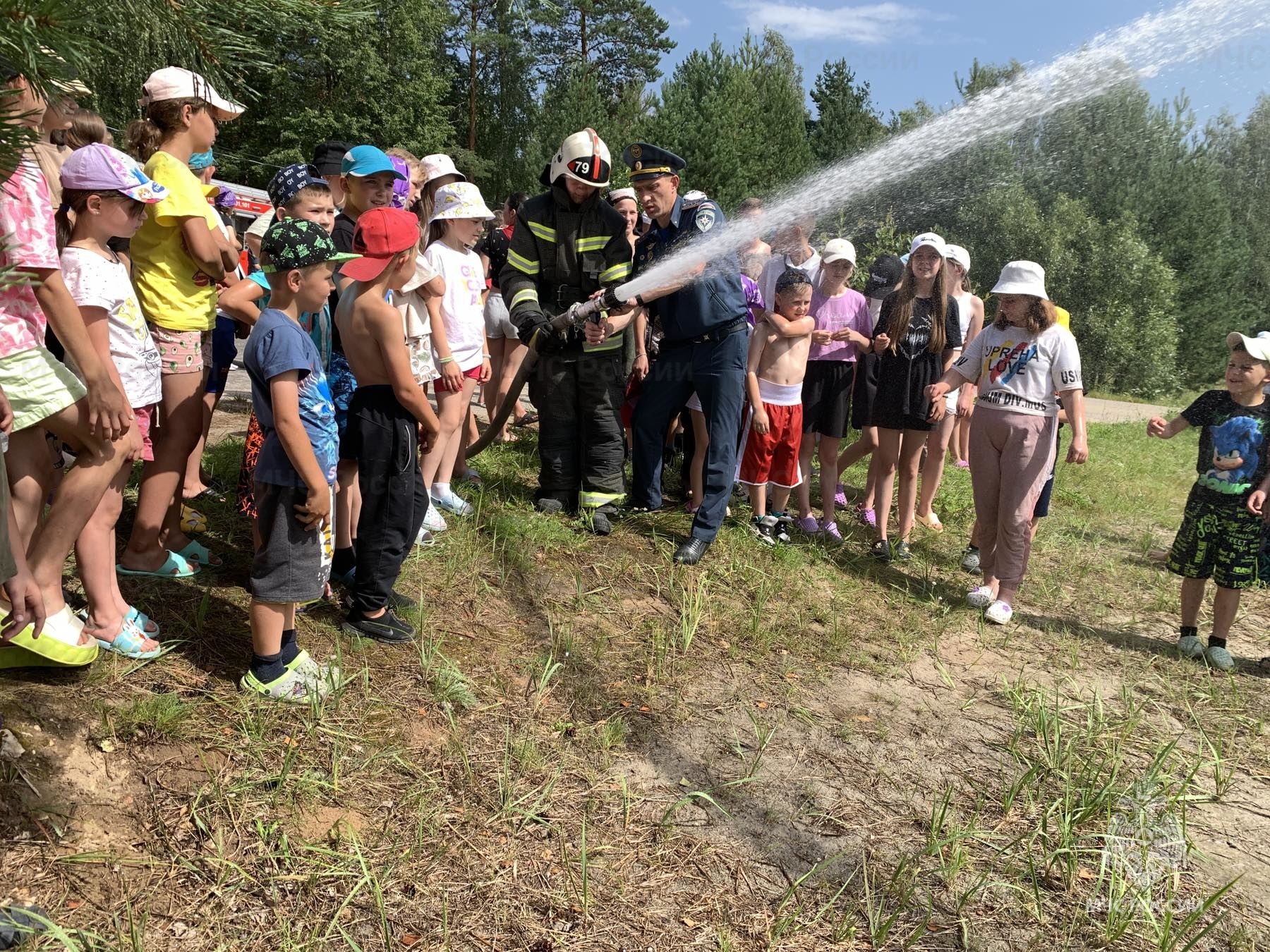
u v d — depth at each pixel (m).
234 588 3.79
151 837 2.45
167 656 3.16
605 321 4.80
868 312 5.84
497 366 7.00
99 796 2.51
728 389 4.98
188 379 3.63
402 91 29.58
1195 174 26.91
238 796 2.63
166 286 3.56
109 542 3.03
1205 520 4.75
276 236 2.89
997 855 2.98
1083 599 5.74
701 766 3.31
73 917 2.17
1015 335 4.99
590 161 4.79
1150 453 11.57
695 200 5.04
